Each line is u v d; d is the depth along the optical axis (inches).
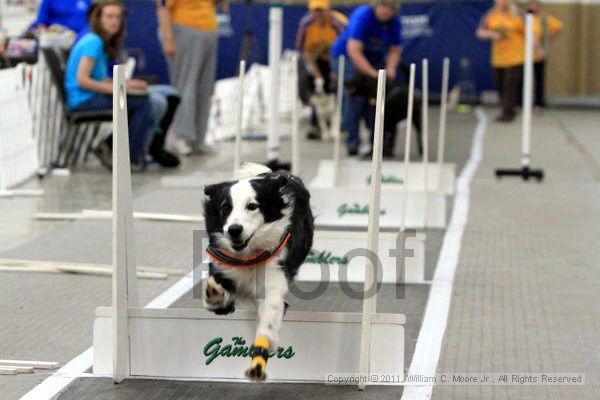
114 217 183.8
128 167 189.9
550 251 311.0
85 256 290.7
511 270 285.6
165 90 465.7
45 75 447.8
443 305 247.6
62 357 203.2
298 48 647.8
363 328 183.5
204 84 514.6
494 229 344.8
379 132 182.1
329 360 187.0
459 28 868.6
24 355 204.2
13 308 238.8
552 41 889.5
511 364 201.9
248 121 716.0
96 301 245.8
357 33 518.3
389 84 524.1
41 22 528.7
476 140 637.3
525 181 459.2
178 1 492.4
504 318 236.7
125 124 188.5
